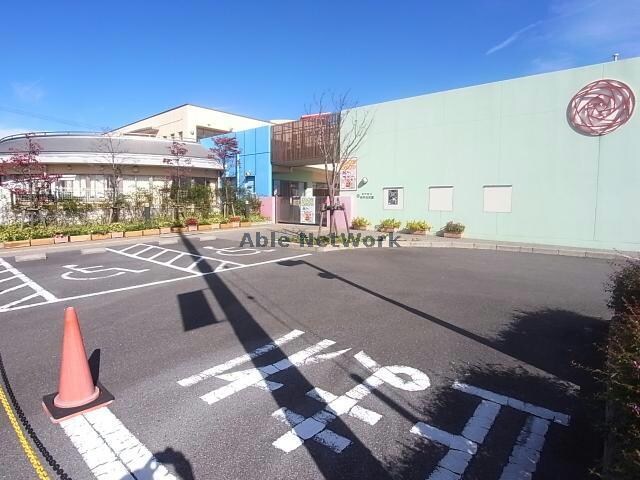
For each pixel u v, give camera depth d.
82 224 15.70
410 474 2.53
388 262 10.34
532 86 13.48
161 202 18.80
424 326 5.30
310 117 19.92
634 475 1.77
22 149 17.02
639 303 3.48
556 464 2.62
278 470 2.57
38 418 3.20
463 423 3.09
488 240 14.55
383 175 17.67
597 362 4.16
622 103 11.84
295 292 7.12
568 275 8.72
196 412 3.26
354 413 3.23
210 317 5.71
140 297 6.84
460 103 15.21
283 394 3.55
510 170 14.14
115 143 19.55
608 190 12.28
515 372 3.95
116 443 2.87
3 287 7.64
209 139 26.36
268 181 22.61
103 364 4.16
